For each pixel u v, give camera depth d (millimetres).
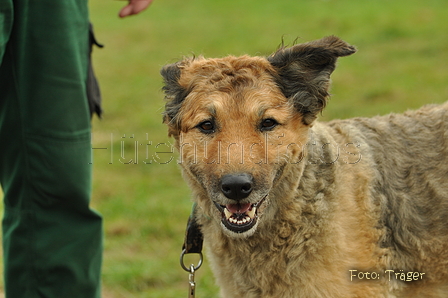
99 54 23156
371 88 15414
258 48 20656
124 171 11898
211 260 5652
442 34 19750
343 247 5062
